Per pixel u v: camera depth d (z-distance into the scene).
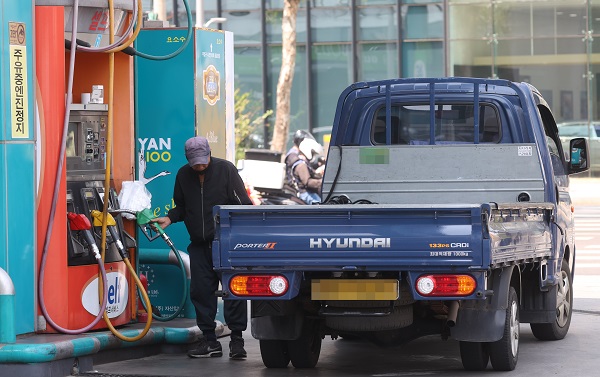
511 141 15.98
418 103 16.25
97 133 15.66
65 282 14.56
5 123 14.09
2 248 14.05
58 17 14.51
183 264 16.59
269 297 12.94
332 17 60.78
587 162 17.44
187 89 17.59
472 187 15.63
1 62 14.02
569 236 17.23
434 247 12.45
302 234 12.77
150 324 15.04
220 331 16.89
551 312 15.91
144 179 17.55
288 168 29.53
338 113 16.58
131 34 15.67
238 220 12.94
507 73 58.91
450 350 16.25
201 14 43.31
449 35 59.06
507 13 58.62
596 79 57.94
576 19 57.94
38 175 14.48
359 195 16.00
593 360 15.01
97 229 15.27
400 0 59.66
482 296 12.46
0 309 13.57
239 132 50.56
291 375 14.07
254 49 61.84
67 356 13.73
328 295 12.97
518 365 14.61
